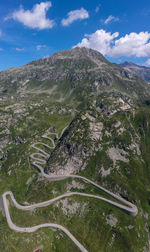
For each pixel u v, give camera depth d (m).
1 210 152.12
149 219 137.00
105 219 131.62
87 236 123.81
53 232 127.31
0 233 127.00
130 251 115.81
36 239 121.19
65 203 147.50
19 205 155.62
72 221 134.25
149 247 119.88
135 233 124.00
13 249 115.69
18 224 135.12
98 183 165.25
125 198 149.88
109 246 117.94
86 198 149.88
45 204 150.00
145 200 151.00
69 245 118.88
